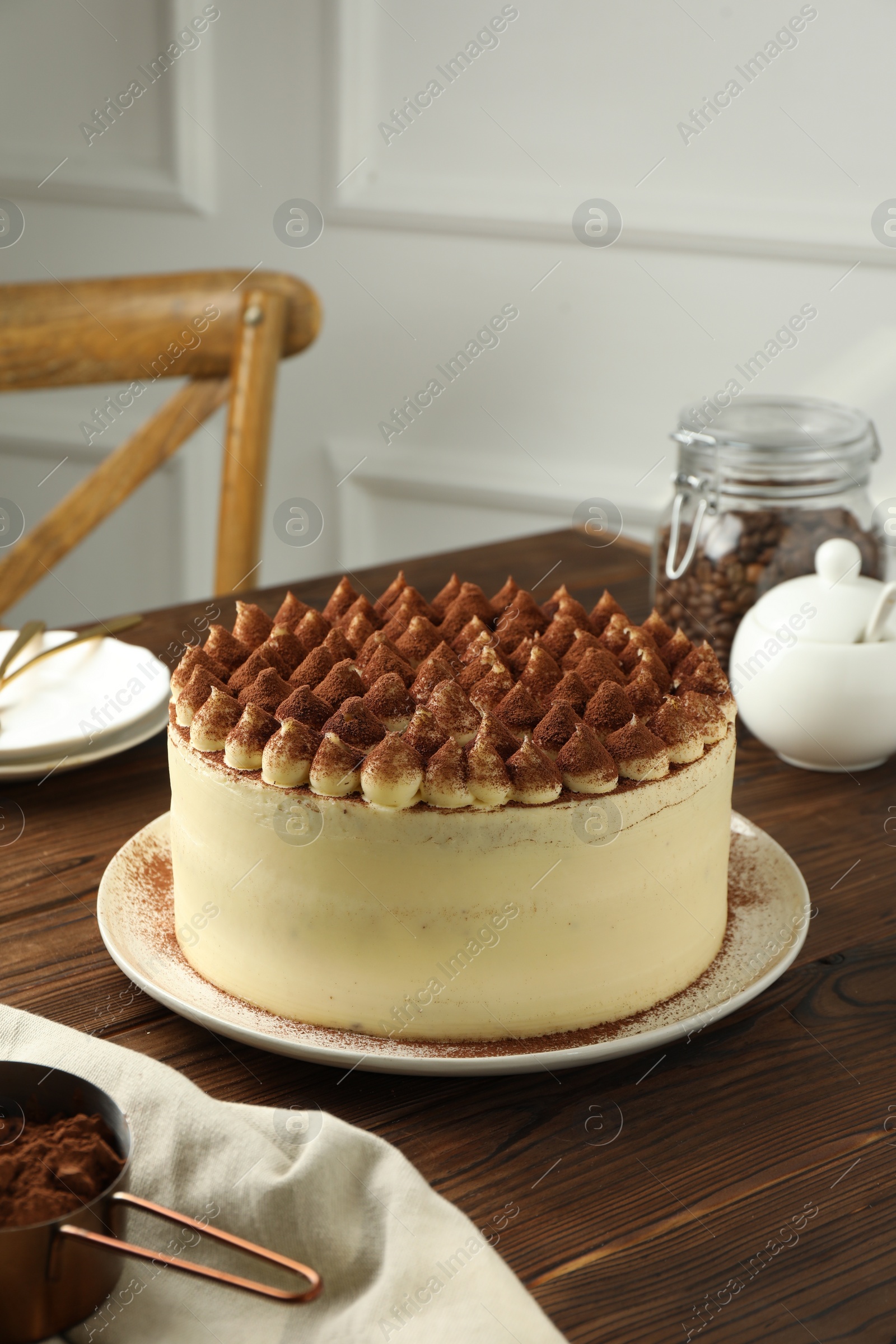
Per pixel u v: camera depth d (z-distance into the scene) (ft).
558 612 4.50
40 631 5.00
